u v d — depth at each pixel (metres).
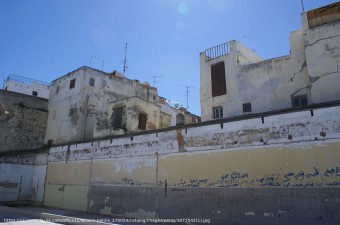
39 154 24.88
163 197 14.80
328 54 14.47
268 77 17.67
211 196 12.98
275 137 11.72
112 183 17.70
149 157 16.11
